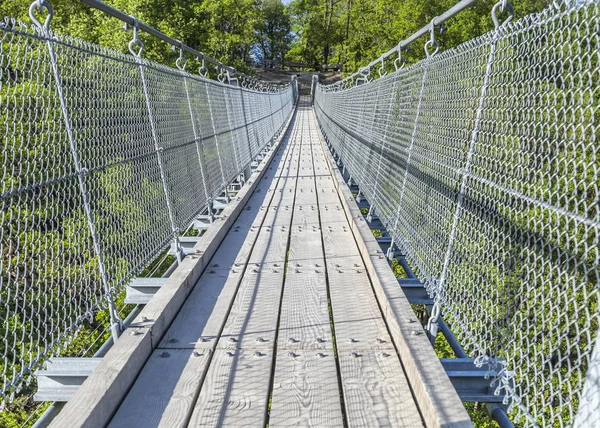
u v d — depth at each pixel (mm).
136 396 2061
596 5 1311
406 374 2221
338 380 2225
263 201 6207
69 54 2334
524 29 1745
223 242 4340
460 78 2479
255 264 3766
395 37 31672
